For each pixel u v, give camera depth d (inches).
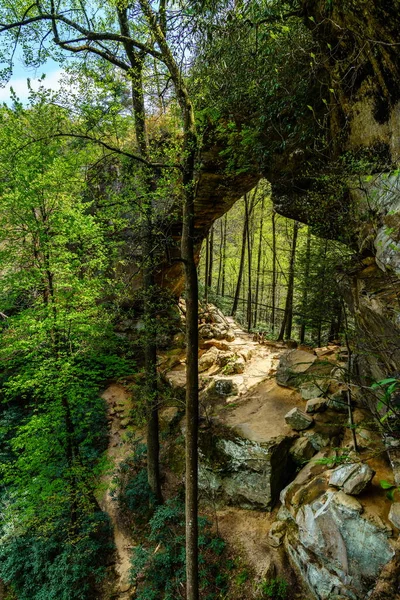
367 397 203.3
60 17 226.5
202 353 550.9
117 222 318.0
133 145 342.3
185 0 189.5
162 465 408.2
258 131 270.4
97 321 327.6
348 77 186.2
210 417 379.2
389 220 161.5
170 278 524.1
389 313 139.9
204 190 391.2
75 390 310.2
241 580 270.4
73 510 330.0
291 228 637.3
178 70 223.1
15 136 268.8
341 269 213.0
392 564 130.0
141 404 382.3
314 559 236.2
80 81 246.2
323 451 298.5
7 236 294.5
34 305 319.3
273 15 186.4
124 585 308.0
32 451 313.4
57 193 298.4
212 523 321.7
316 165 251.6
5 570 334.6
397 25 136.0
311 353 439.8
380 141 177.5
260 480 312.0
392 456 214.7
